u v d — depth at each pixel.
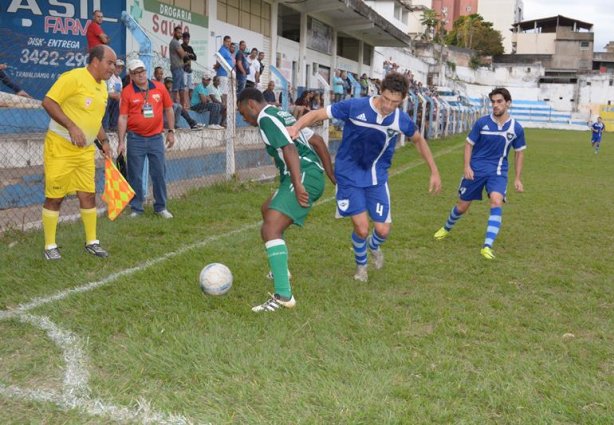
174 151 11.11
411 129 4.94
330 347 3.71
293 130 4.31
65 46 12.72
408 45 32.62
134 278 4.96
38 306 4.23
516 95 61.16
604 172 16.64
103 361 3.43
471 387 3.28
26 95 10.30
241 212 8.14
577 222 8.80
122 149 7.35
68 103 5.33
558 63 66.69
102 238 6.34
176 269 5.29
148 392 3.10
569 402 3.15
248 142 14.23
